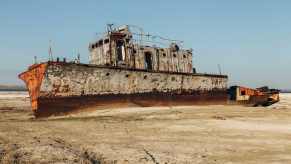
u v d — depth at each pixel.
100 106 20.25
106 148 9.18
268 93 32.62
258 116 18.97
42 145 9.38
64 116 18.77
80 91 19.42
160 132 12.59
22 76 20.05
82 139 10.80
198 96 26.55
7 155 8.05
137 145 9.73
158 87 23.47
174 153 8.66
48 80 18.16
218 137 11.46
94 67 20.00
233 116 18.80
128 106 21.62
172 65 25.48
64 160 7.62
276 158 8.29
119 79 21.27
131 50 22.91
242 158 8.27
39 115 18.19
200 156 8.38
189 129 13.44
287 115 19.69
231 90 30.42
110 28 22.36
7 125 14.76
